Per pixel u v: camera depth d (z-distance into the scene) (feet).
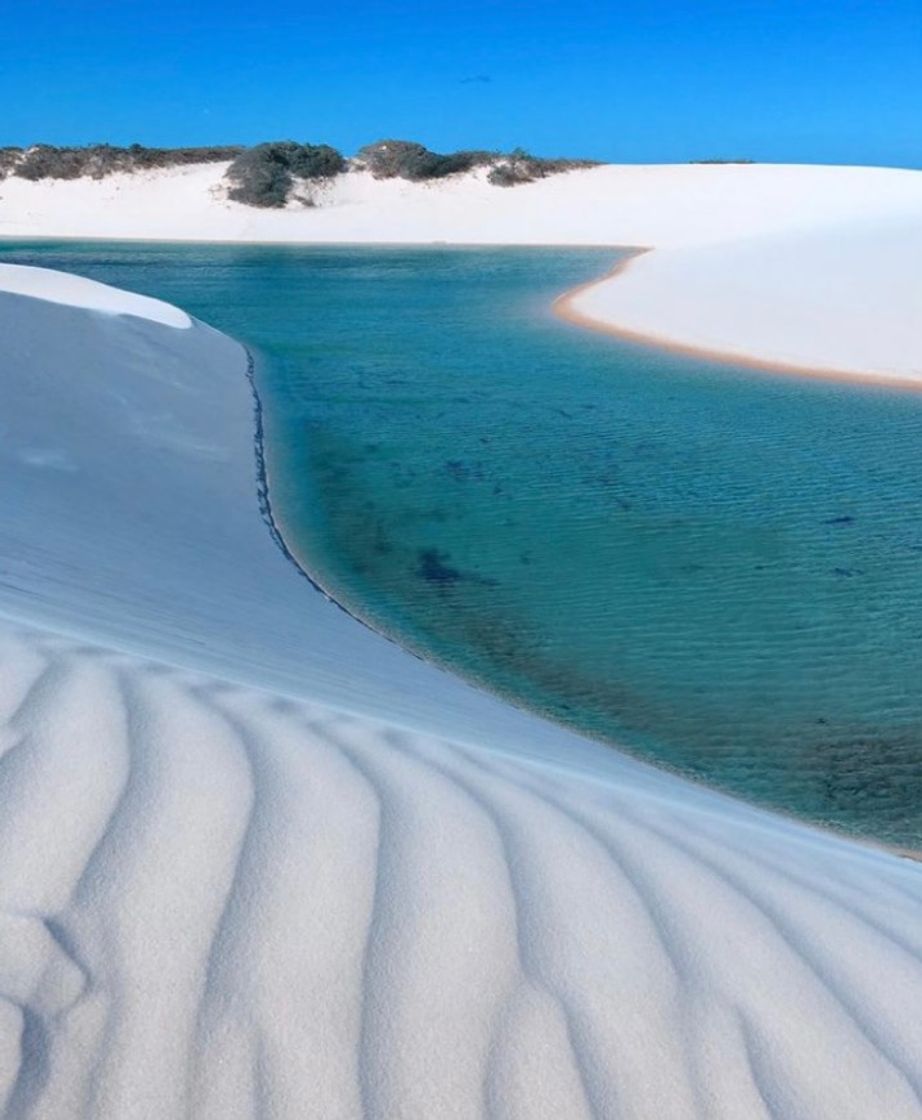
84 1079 4.41
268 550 26.16
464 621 22.44
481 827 7.01
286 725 8.45
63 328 42.06
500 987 5.30
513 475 33.96
